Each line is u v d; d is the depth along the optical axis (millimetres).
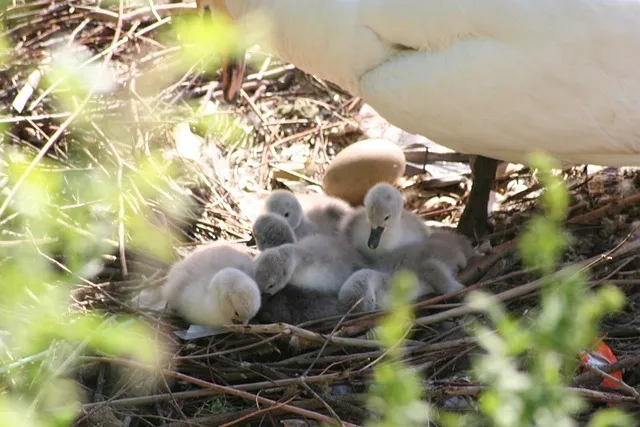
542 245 3215
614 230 7770
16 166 4547
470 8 6410
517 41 6387
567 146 6723
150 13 10484
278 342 6461
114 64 10133
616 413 3352
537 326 3219
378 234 6922
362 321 6480
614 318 6785
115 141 8898
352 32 6867
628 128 6570
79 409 5406
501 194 8961
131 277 7188
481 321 6484
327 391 5887
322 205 8062
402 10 6617
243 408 6055
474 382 5660
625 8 6305
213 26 3424
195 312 6512
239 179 9242
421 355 6137
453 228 8547
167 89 9836
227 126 9844
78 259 5125
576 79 6438
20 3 10250
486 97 6559
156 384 6098
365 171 8414
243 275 6320
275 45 7430
